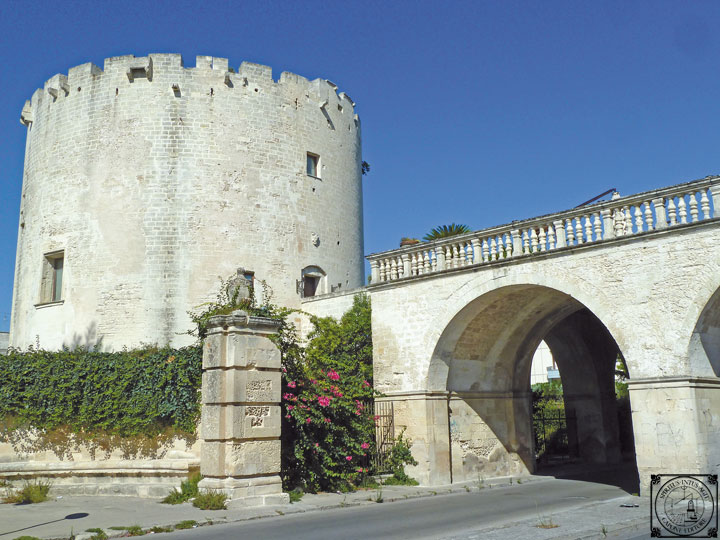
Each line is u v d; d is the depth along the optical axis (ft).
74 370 66.18
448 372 77.66
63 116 111.96
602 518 46.50
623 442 108.06
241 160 109.29
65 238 106.93
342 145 125.49
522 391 86.89
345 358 86.12
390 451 75.87
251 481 53.62
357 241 126.52
